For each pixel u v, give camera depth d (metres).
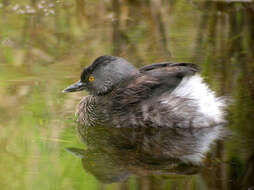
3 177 8.58
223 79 13.19
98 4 19.91
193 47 16.06
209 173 8.84
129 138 10.73
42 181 8.47
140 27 18.03
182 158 9.51
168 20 18.69
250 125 10.83
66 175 8.77
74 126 11.16
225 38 16.80
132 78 11.82
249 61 14.61
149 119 11.20
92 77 12.07
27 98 12.42
